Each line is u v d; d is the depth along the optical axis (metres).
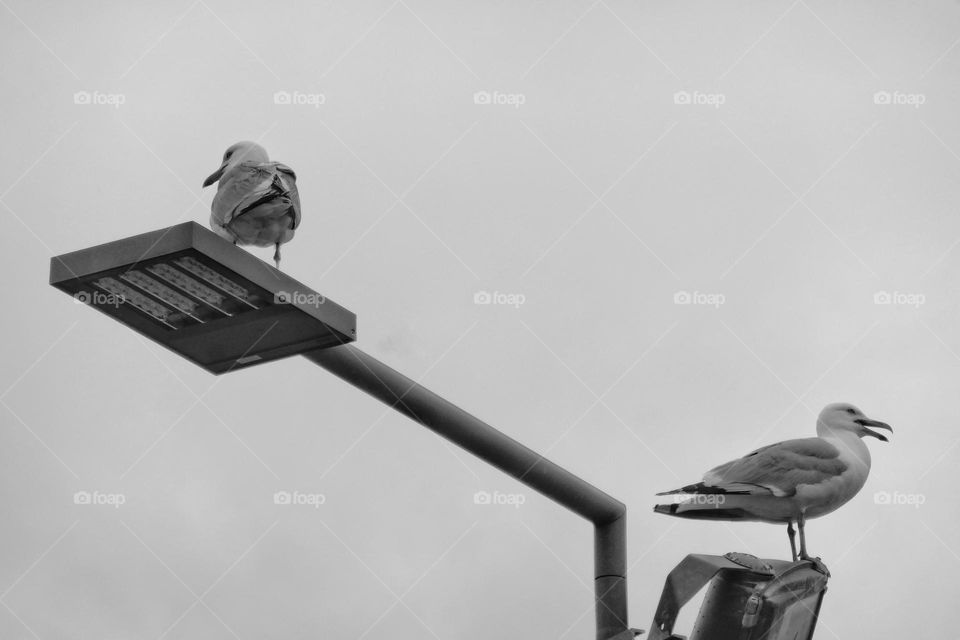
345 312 6.03
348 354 6.13
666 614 5.96
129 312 5.91
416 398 6.20
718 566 5.95
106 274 5.55
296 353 6.16
